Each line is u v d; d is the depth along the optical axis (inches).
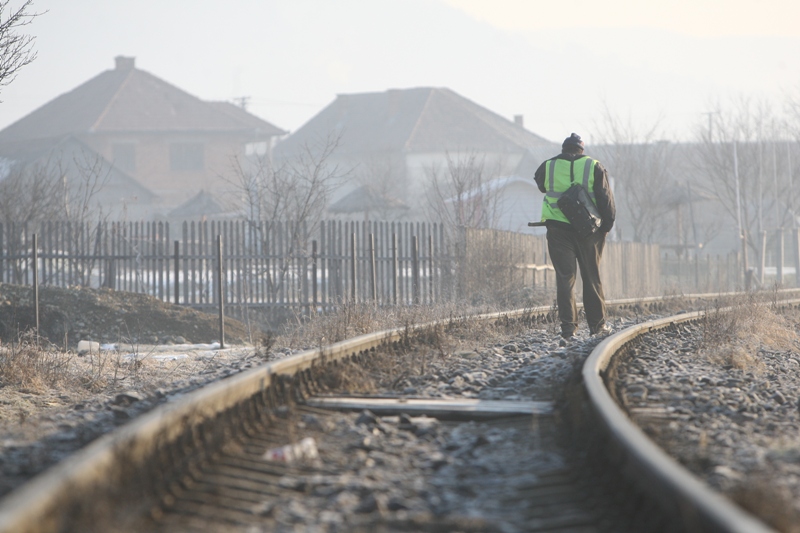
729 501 632.4
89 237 2955.2
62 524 531.8
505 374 1346.0
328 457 815.7
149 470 676.1
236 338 2529.5
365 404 1061.1
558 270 1815.9
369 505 650.2
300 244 3193.9
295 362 1141.7
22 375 1434.5
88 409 1170.0
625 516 613.9
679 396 1160.8
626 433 696.4
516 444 865.5
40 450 864.3
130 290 2945.4
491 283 3002.0
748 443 900.0
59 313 2407.7
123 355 1893.5
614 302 2746.1
